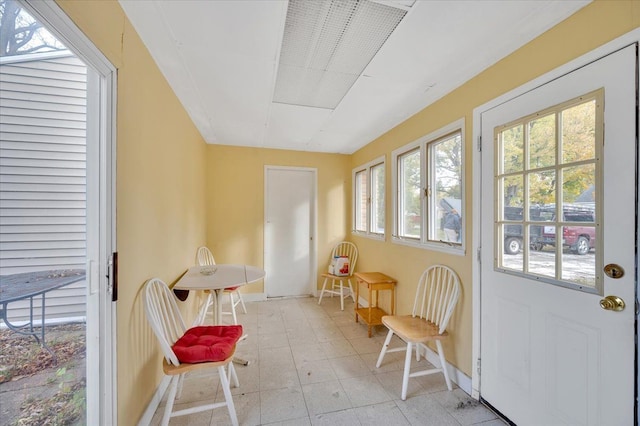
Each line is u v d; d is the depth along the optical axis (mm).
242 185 3662
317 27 1358
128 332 1247
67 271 955
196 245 2854
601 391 1061
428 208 2262
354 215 3945
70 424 981
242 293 3660
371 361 2133
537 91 1330
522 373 1389
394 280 2711
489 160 1619
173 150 1996
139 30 1341
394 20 1293
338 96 2119
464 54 1537
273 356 2205
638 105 958
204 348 1417
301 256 3943
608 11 1047
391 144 2863
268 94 2086
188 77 1816
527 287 1371
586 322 1115
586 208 1127
